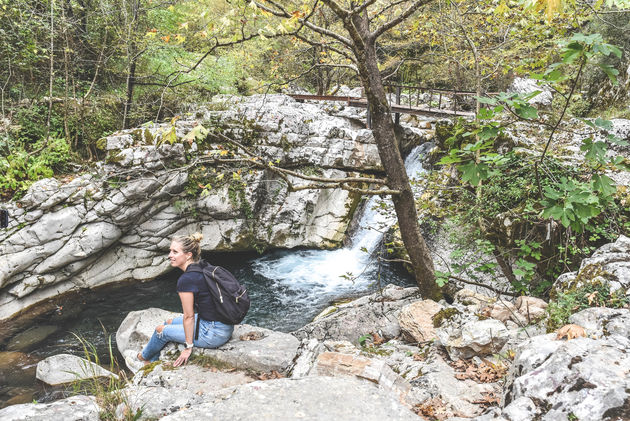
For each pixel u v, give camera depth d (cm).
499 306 428
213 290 360
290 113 1102
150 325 655
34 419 219
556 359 207
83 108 1139
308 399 207
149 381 338
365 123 1334
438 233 858
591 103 1271
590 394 180
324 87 1709
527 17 652
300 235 1145
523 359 226
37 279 886
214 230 1076
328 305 919
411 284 995
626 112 1120
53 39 1105
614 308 317
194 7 1297
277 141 1070
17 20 1044
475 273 706
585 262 400
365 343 499
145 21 1265
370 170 1166
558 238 582
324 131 1125
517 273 490
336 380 223
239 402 205
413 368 364
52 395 542
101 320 862
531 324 387
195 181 1008
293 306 920
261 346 371
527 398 196
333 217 1154
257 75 1416
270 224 1110
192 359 365
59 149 1043
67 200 900
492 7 679
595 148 288
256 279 1041
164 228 1032
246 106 1090
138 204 965
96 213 923
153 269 1047
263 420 192
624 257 374
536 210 560
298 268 1094
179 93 1264
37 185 880
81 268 948
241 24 446
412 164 1228
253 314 888
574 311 344
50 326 830
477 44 839
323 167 1135
